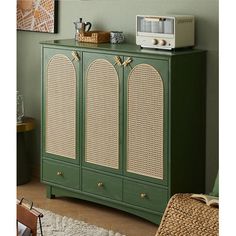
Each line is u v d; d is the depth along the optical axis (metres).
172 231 3.21
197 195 3.37
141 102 4.20
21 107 5.42
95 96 4.50
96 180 4.60
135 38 4.86
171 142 4.08
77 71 4.62
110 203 4.55
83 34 4.81
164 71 4.04
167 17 4.21
